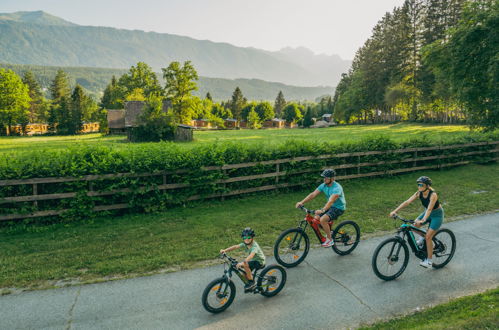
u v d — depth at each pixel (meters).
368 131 55.69
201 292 5.96
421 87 56.16
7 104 81.75
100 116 74.50
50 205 9.52
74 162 9.58
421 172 16.52
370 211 10.71
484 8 20.50
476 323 4.61
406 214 10.43
